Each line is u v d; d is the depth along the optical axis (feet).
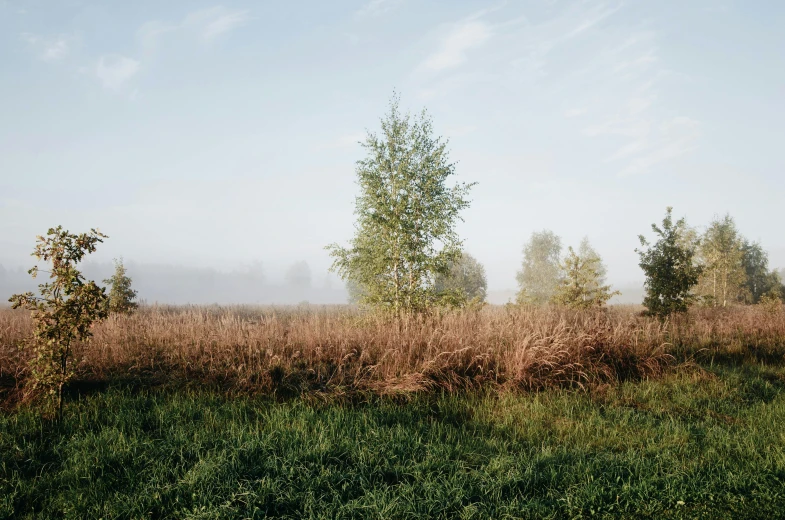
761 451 19.77
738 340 44.01
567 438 21.84
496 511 14.49
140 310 69.92
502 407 26.32
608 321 42.22
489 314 43.70
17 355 28.22
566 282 65.57
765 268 130.21
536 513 14.39
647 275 54.39
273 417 22.40
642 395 29.17
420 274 47.75
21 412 22.86
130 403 24.25
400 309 45.47
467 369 30.68
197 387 27.22
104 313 23.97
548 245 191.11
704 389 30.42
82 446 18.95
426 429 22.43
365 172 47.98
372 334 35.42
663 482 16.42
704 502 15.16
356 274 49.21
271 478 16.02
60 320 22.80
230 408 24.07
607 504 14.98
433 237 48.29
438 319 39.22
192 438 19.97
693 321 51.67
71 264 23.85
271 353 30.27
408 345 32.60
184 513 14.08
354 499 15.16
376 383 28.17
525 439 21.98
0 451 18.48
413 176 48.78
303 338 34.32
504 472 17.20
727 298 110.11
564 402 26.78
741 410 26.00
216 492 15.12
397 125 49.39
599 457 18.97
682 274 52.42
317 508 14.48
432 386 28.63
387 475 17.12
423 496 15.23
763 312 58.03
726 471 17.43
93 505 14.75
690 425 23.18
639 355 34.83
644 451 19.94
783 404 26.73
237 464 16.75
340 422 22.12
